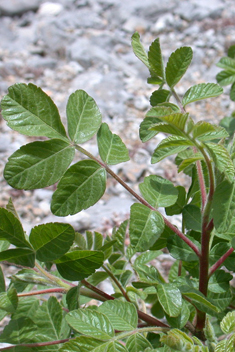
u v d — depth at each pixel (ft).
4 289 1.09
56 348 1.15
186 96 1.13
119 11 5.20
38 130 1.01
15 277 1.09
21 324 1.14
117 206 2.72
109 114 3.77
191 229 1.24
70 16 5.11
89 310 1.00
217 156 0.91
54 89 4.12
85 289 1.17
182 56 1.13
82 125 1.05
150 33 5.06
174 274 1.46
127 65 4.43
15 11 5.22
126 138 3.49
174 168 3.12
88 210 2.70
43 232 1.00
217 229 0.92
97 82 4.11
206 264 1.09
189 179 3.01
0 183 3.06
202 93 1.12
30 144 0.99
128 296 1.26
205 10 5.22
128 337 1.05
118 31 5.03
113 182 3.00
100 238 1.24
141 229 1.01
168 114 0.92
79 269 1.06
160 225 1.02
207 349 0.95
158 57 1.14
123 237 1.37
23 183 0.97
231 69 1.62
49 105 1.02
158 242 1.22
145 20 5.20
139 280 1.18
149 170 3.10
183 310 1.10
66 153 1.01
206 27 5.00
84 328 0.98
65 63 4.51
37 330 1.18
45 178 0.99
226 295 1.17
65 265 1.06
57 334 1.18
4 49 4.68
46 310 1.21
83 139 1.04
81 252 1.04
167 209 1.23
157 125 0.90
